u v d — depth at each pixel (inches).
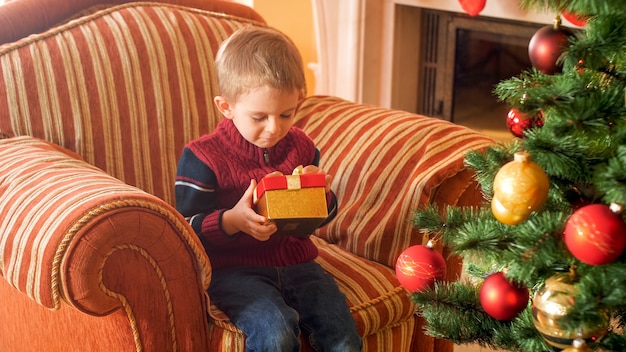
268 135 55.7
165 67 69.0
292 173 59.1
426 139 65.7
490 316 49.6
